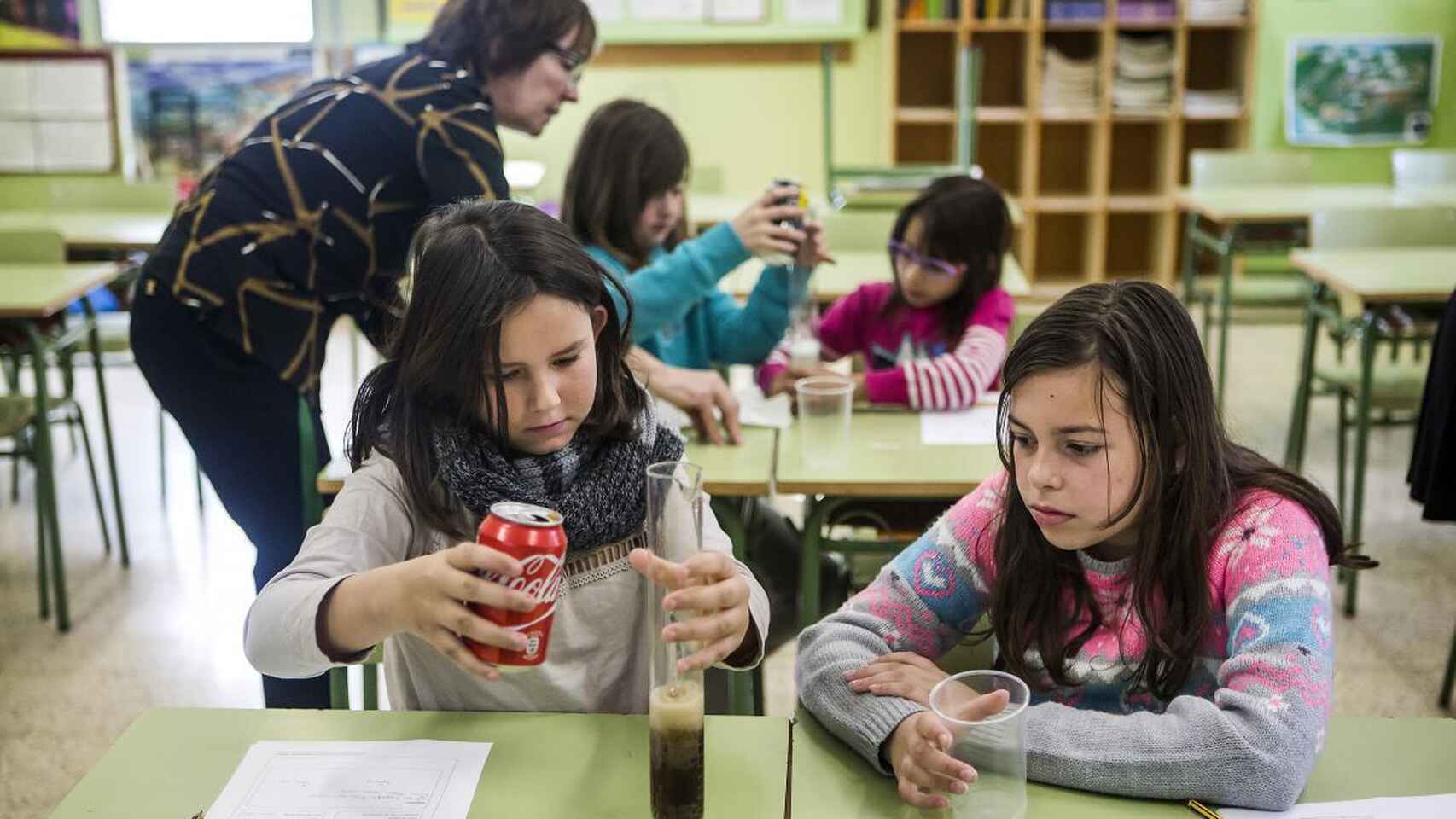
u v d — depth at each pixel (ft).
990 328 8.61
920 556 4.85
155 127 20.06
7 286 11.14
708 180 16.30
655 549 3.70
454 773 4.09
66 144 19.53
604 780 4.07
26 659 10.33
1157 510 4.25
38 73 19.29
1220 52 21.38
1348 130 20.43
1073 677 4.55
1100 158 20.74
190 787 4.01
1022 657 4.64
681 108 21.17
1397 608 11.01
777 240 8.05
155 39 19.58
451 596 3.66
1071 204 20.83
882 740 4.11
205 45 19.70
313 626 3.94
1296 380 17.24
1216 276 21.79
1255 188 16.92
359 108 7.39
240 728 4.36
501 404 4.20
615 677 4.75
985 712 3.82
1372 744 4.30
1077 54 21.30
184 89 19.97
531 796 3.98
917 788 3.91
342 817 3.85
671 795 3.80
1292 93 20.27
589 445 4.63
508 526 3.62
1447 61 20.29
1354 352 18.28
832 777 4.15
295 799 3.94
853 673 4.40
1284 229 15.07
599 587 4.66
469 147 7.41
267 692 7.26
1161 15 20.07
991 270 8.66
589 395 4.34
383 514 4.54
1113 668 4.51
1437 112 20.45
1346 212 13.25
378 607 3.81
